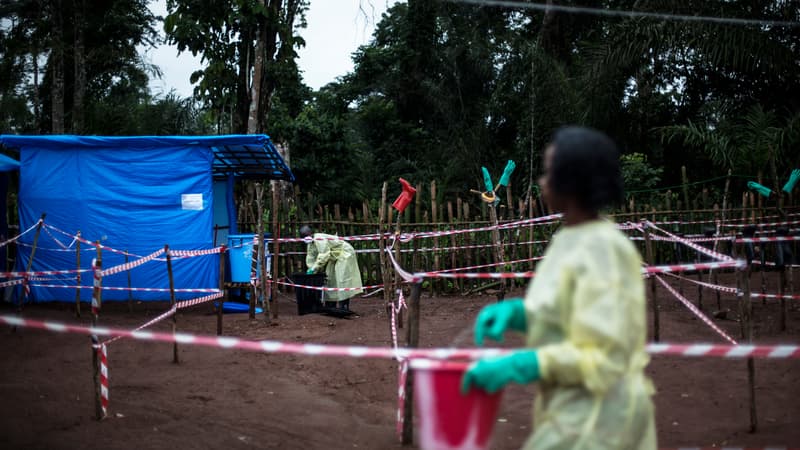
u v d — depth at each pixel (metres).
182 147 10.72
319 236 10.48
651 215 14.02
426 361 1.94
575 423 1.88
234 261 10.95
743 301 4.50
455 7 26.06
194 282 10.75
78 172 10.77
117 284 10.76
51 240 10.78
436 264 12.90
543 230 13.36
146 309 10.48
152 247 10.74
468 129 23.97
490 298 12.12
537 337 1.98
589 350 1.79
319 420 4.93
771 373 5.90
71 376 6.06
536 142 19.86
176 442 4.29
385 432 4.68
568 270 1.89
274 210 9.80
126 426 4.60
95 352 4.73
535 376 1.81
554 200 2.08
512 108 22.61
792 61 17.09
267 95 15.98
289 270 13.21
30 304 10.61
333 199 21.75
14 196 14.38
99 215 10.73
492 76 25.52
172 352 7.21
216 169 12.63
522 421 4.89
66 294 10.81
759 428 4.45
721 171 18.94
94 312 4.74
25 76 24.23
